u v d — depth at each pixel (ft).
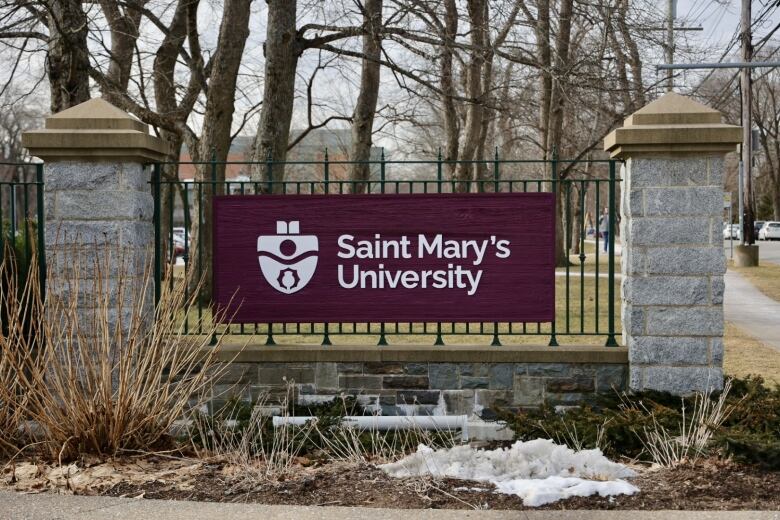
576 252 116.37
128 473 18.38
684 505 15.75
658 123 23.20
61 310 22.07
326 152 24.66
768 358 36.81
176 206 183.42
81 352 20.01
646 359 23.47
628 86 55.77
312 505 15.97
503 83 67.92
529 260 24.45
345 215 24.70
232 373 24.58
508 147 100.12
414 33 49.96
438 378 24.48
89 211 23.36
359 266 24.73
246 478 17.61
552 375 24.25
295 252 24.81
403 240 24.62
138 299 22.76
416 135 111.86
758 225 210.38
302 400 24.54
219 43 50.65
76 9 46.21
